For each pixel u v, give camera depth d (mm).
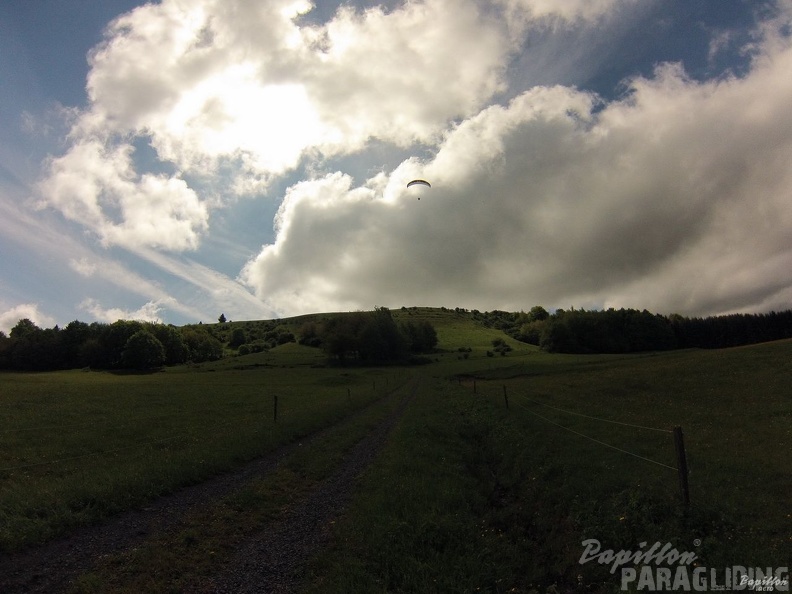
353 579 8164
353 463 18094
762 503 10406
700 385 32688
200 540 10297
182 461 16672
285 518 11930
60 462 18609
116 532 10789
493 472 16141
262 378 89875
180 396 50750
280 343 179625
